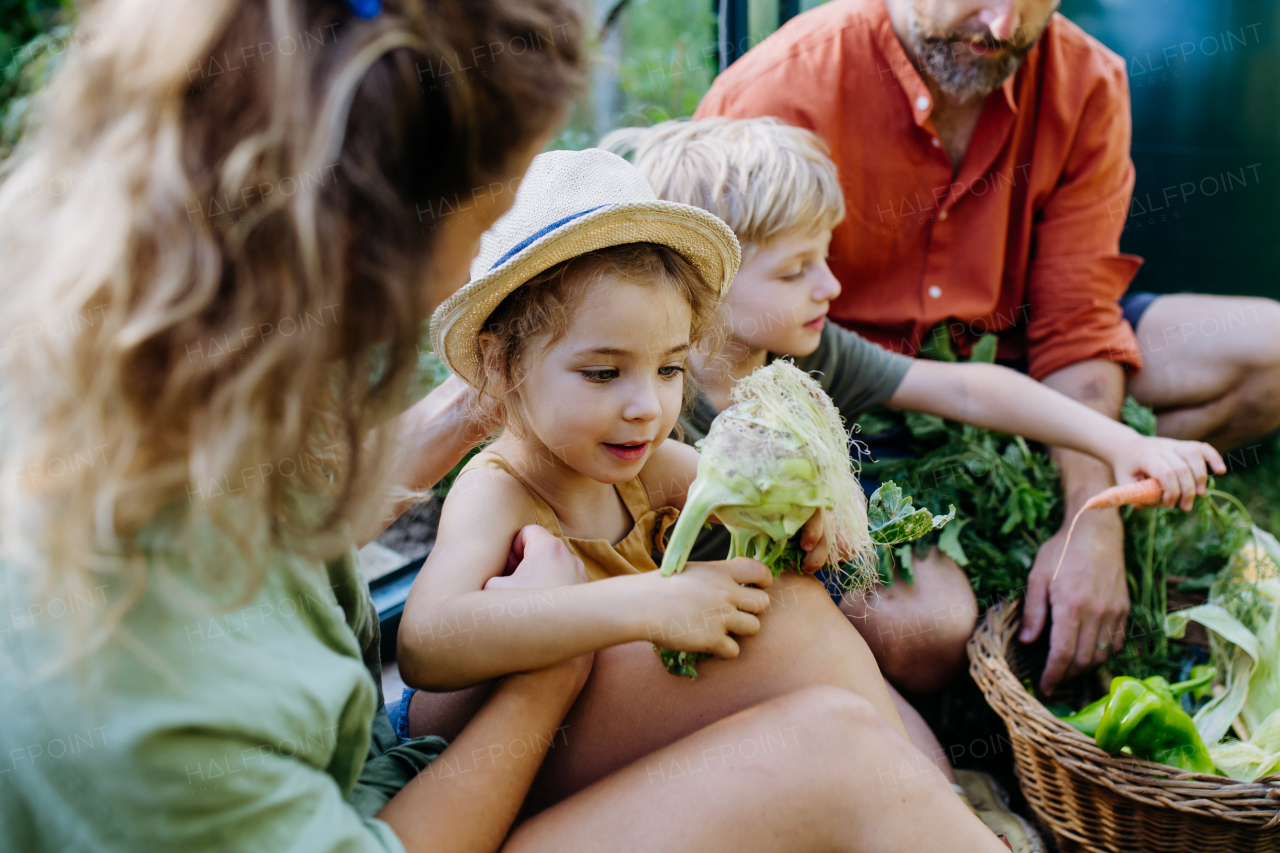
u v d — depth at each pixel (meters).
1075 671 1.84
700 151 1.79
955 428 2.05
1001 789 1.75
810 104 2.08
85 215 0.66
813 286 1.79
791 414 1.16
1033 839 1.62
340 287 0.73
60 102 0.70
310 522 0.88
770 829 0.97
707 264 1.33
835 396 2.01
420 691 1.38
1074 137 2.10
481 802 0.99
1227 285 2.72
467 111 0.74
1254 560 1.86
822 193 1.73
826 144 2.01
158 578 0.75
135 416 0.68
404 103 0.71
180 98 0.67
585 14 0.83
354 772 0.98
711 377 1.80
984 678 1.67
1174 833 1.42
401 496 1.24
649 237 1.24
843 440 1.27
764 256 1.75
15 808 0.75
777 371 1.20
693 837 0.95
